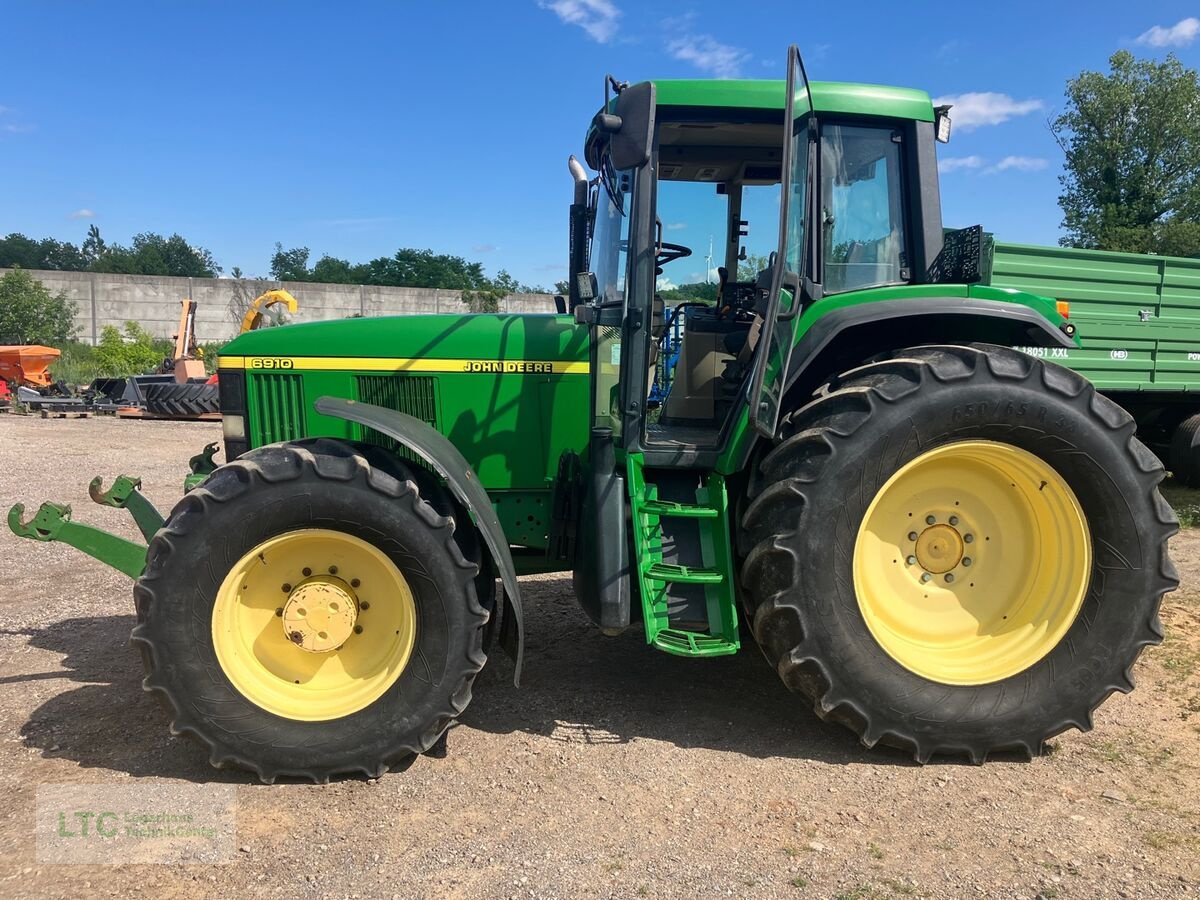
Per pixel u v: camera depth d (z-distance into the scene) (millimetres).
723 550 3084
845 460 2850
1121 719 3316
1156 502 2969
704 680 3744
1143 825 2555
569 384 3756
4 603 4984
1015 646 3057
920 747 2943
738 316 3947
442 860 2395
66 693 3578
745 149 3658
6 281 30938
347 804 2707
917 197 3445
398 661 2889
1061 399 2918
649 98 2857
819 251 3393
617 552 3145
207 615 2754
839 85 3342
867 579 3084
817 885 2277
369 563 2941
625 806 2688
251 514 2750
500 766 2959
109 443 12523
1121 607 2967
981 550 3166
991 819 2600
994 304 3135
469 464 3641
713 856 2408
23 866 2357
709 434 3590
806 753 3057
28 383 18500
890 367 2984
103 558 3262
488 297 34969
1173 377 7555
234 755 2783
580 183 4164
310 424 3801
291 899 2223
